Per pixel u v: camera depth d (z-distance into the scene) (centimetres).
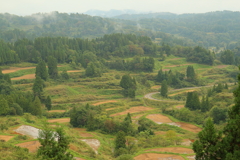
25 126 7556
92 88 16475
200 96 16825
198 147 3600
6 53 17550
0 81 12694
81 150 5884
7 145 4888
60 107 12862
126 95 16200
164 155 5919
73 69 19388
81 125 9550
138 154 6025
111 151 6862
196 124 10156
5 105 8956
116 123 9112
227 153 3253
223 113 9306
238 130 3406
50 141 3703
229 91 13212
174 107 13162
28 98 11162
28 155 4647
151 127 10025
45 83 15150
